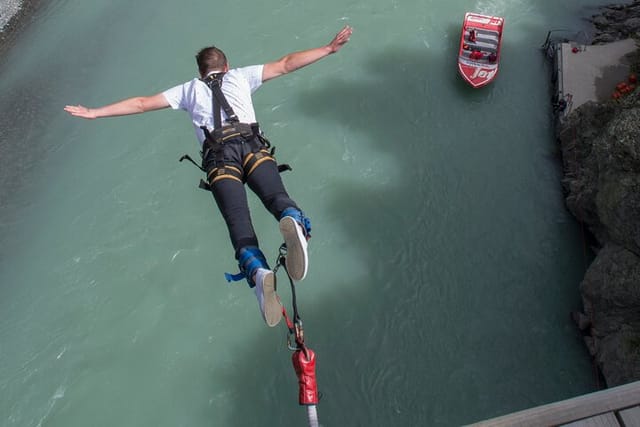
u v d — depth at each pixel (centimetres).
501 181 2223
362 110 2420
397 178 2228
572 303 1920
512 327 1870
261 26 2736
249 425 1692
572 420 421
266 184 546
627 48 2473
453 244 2059
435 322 1881
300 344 483
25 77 2670
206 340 1842
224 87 578
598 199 1734
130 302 1931
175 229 2098
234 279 527
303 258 480
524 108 2436
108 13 2920
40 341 1856
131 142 2359
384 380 1762
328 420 1689
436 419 1691
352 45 2636
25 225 2161
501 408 1706
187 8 2869
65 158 2348
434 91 2489
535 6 2809
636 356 1587
